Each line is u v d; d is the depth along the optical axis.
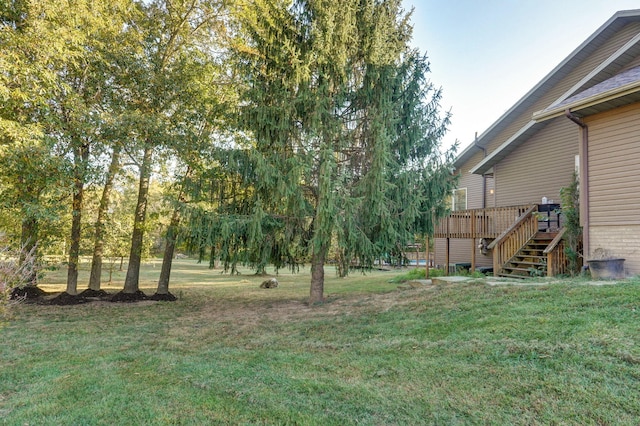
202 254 8.43
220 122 9.25
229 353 4.78
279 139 7.89
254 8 8.70
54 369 4.26
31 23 6.64
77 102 7.72
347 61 7.89
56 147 7.98
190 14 9.90
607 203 7.00
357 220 7.64
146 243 11.93
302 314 7.32
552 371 3.13
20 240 8.79
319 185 7.22
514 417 2.62
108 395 3.42
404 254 8.62
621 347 3.25
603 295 4.67
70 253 9.89
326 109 7.82
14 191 7.82
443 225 11.82
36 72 6.62
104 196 10.55
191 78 9.08
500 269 8.82
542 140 11.03
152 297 10.23
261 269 8.37
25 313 8.20
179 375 3.95
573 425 2.45
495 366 3.40
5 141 6.99
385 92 7.94
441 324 4.85
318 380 3.61
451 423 2.64
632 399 2.61
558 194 10.43
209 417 2.95
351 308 7.14
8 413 3.08
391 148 8.12
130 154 8.80
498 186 12.44
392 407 2.94
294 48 7.67
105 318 7.64
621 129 6.84
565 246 7.79
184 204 7.71
